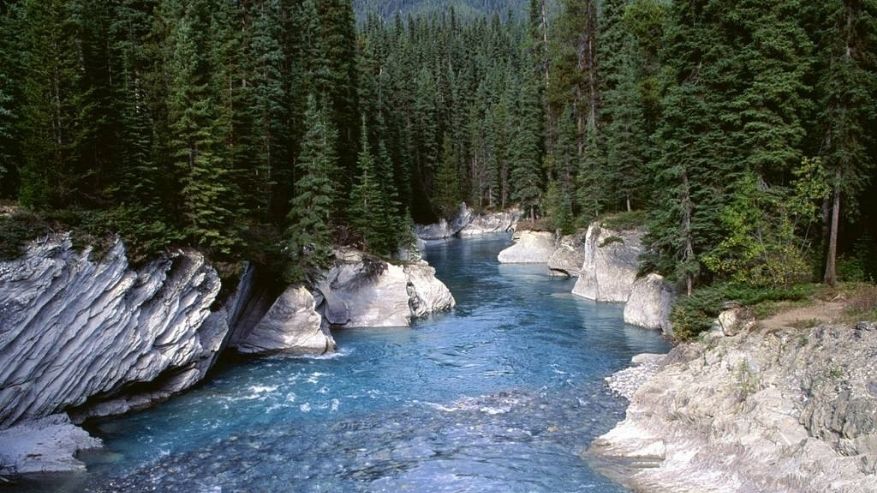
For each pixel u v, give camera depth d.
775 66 27.89
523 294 48.69
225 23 41.69
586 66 60.91
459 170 108.81
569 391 24.92
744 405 17.81
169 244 25.05
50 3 23.36
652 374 26.09
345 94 52.28
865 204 29.67
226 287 28.44
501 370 28.20
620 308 42.00
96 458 18.89
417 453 19.23
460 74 119.75
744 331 21.94
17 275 18.61
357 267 39.88
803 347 18.17
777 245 26.30
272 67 44.09
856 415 14.58
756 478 15.34
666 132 31.69
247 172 35.53
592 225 48.34
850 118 25.86
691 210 30.84
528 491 16.56
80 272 20.50
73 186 23.81
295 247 33.59
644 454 18.52
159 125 28.97
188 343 25.25
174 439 20.44
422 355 31.39
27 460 18.00
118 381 22.23
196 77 28.42
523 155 76.88
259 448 19.72
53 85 23.14
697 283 31.78
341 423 21.89
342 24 53.12
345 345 34.03
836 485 13.66
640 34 49.75
